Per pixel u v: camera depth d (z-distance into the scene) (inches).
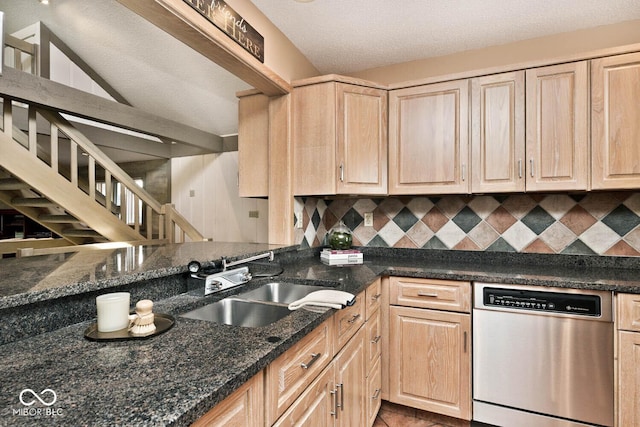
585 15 81.1
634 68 72.6
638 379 63.6
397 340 83.0
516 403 72.4
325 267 84.9
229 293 59.1
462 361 76.9
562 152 77.5
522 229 91.9
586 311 67.0
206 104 181.9
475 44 94.7
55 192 133.6
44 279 43.4
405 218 104.7
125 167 264.8
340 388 56.5
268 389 35.7
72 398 25.3
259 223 208.2
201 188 228.5
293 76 94.5
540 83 79.4
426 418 82.7
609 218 84.3
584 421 67.4
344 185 89.8
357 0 77.9
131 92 189.6
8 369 30.1
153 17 55.7
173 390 26.6
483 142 84.5
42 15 149.2
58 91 123.6
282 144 92.7
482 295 75.2
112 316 39.1
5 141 117.8
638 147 72.1
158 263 57.8
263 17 81.4
